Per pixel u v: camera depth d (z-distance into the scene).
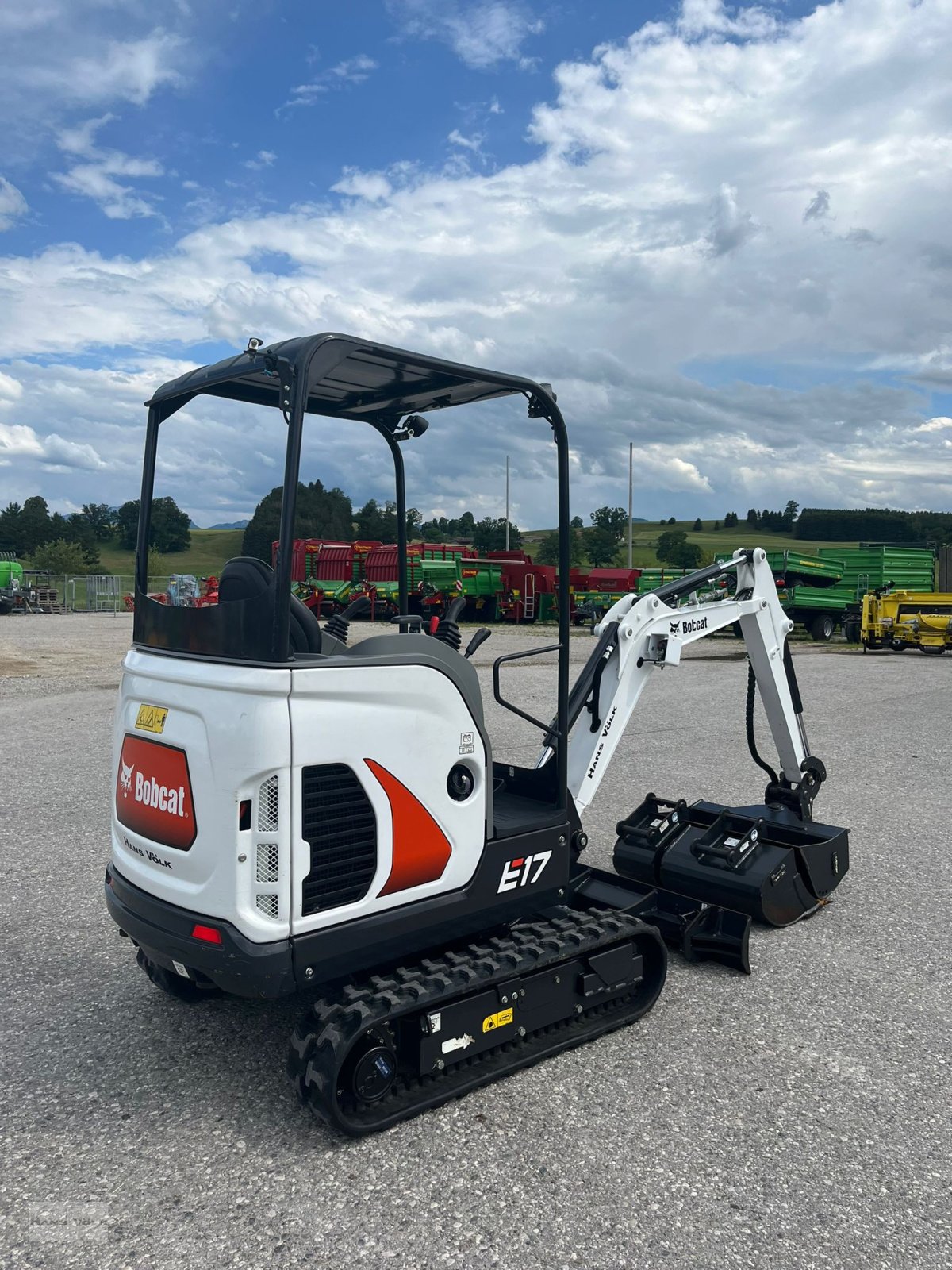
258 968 2.84
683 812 5.24
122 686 3.49
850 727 10.43
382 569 11.75
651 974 3.90
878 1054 3.54
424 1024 3.07
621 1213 2.64
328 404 4.08
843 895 5.27
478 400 3.99
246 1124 3.09
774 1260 2.46
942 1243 2.54
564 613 3.73
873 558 24.53
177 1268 2.44
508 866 3.51
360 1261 2.46
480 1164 2.86
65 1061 3.50
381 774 3.06
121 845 3.45
